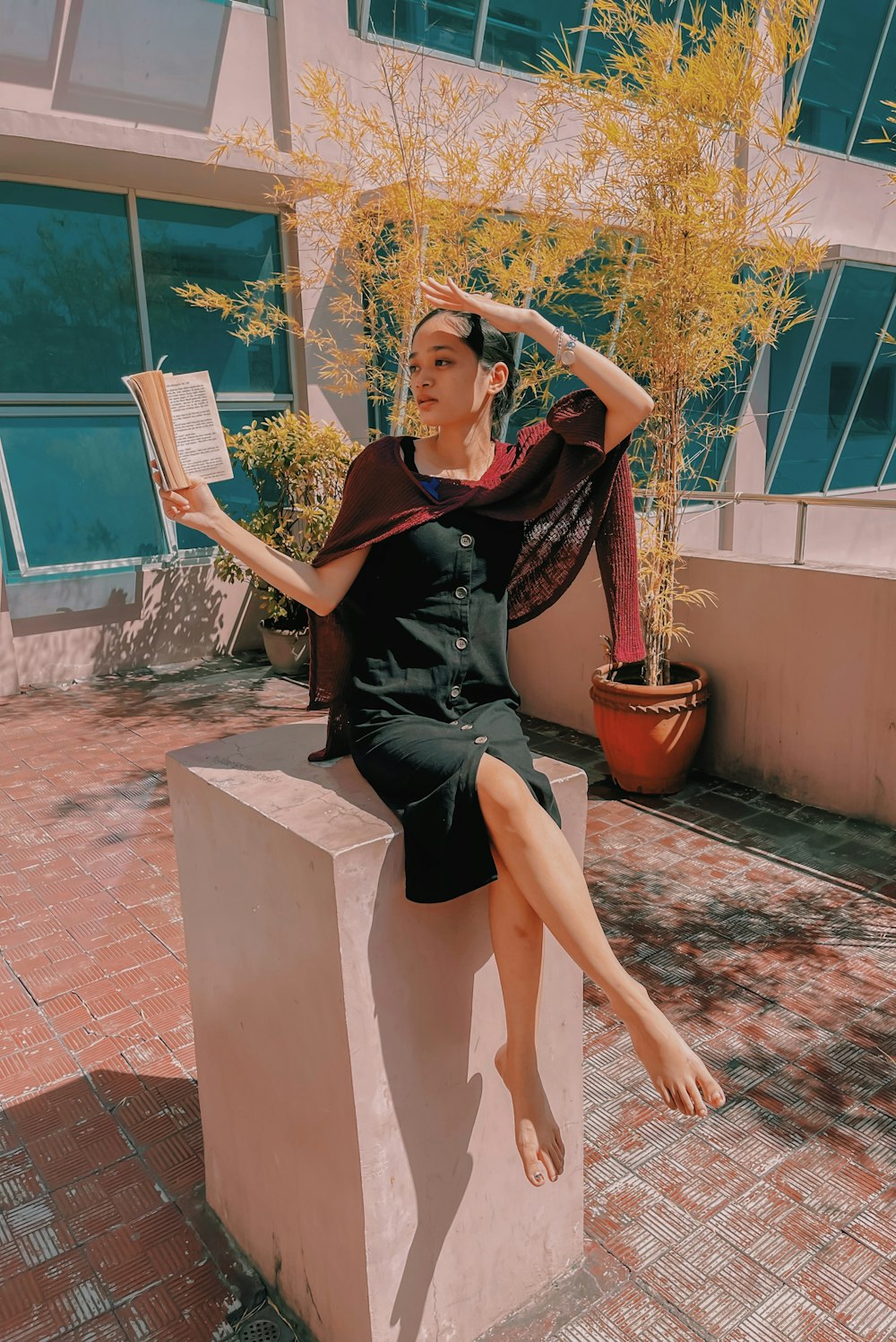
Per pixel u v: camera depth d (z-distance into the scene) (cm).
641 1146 262
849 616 454
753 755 510
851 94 1102
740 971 344
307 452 721
